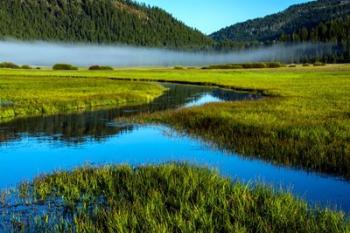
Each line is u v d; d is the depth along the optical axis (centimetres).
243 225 941
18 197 1263
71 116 3306
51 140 2325
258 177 1497
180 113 3059
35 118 3188
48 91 4806
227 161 1753
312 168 1620
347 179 1478
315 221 952
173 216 977
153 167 1423
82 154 1956
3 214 1120
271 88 5459
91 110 3700
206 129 2486
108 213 1030
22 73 10044
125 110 3688
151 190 1184
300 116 2586
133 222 945
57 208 1159
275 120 2422
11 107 3425
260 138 2031
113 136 2427
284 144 1880
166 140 2266
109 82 6669
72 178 1386
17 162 1795
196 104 4134
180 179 1274
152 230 897
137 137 2377
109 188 1252
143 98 4616
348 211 1128
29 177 1530
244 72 11381
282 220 949
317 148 1758
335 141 1833
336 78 7681
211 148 2014
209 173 1350
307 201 1205
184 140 2244
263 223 935
